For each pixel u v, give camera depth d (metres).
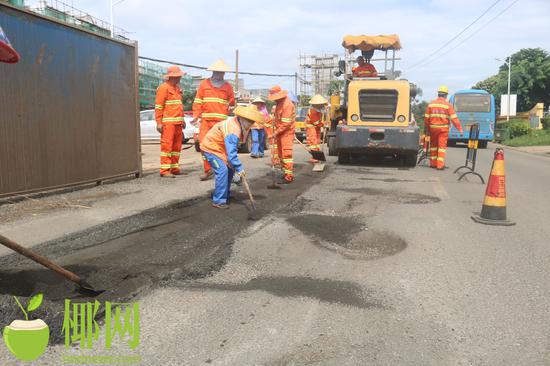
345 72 14.78
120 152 8.39
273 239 4.94
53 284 3.68
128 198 6.80
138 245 4.65
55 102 6.83
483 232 5.44
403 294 3.60
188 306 3.35
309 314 3.24
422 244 4.91
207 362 2.65
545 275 4.05
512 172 12.55
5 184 6.10
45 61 6.60
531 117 44.53
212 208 6.29
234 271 4.03
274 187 8.16
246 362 2.64
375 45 14.09
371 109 11.94
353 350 2.78
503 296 3.58
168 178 8.86
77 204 6.36
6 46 2.68
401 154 11.95
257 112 6.08
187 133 18.00
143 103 35.53
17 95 6.18
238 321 3.13
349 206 6.64
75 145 7.27
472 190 8.38
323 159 10.75
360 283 3.80
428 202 7.14
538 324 3.14
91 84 7.56
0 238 3.04
